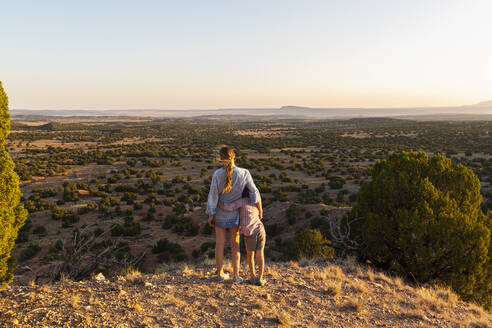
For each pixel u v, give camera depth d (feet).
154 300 11.37
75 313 9.75
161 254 67.05
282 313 10.77
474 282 17.58
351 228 24.08
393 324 11.60
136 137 479.00
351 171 165.37
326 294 13.62
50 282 14.10
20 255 69.82
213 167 212.02
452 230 17.88
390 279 17.51
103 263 16.79
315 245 34.71
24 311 9.73
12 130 553.64
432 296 15.07
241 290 12.87
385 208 20.70
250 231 12.85
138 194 146.72
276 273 16.05
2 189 13.06
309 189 135.74
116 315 9.93
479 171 132.87
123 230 87.15
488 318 13.79
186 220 101.45
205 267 17.24
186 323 9.84
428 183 19.57
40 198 138.10
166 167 214.48
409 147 250.16
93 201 133.39
